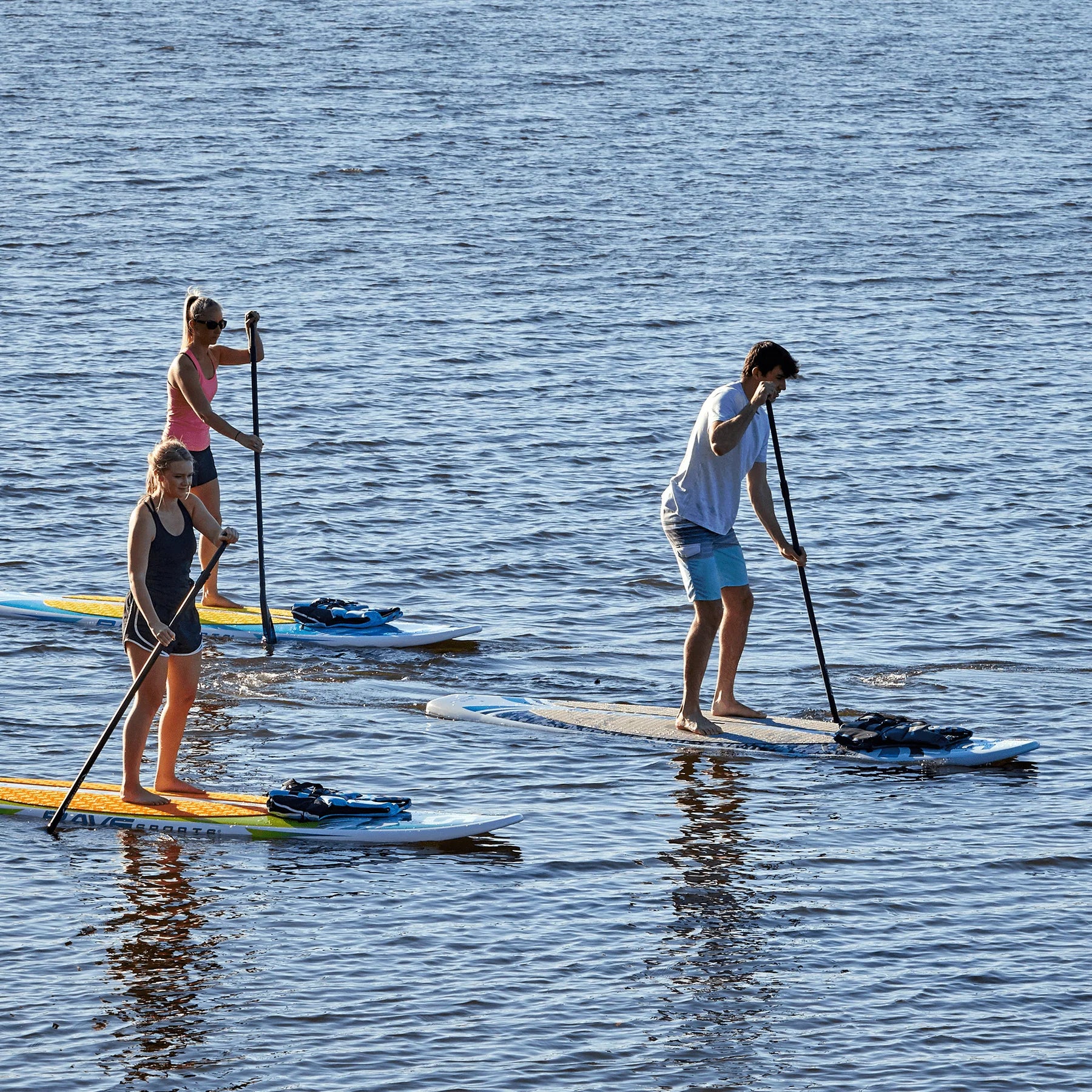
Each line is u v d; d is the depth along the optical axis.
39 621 42.00
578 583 47.41
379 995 23.88
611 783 32.75
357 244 100.31
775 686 39.12
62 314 80.19
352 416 65.31
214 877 27.80
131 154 127.25
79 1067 21.73
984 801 31.92
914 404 68.75
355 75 178.00
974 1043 22.83
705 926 26.33
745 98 169.88
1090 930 26.31
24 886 27.16
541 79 179.50
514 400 68.50
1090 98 172.62
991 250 103.75
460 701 37.06
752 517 53.97
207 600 44.00
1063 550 50.22
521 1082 21.66
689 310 86.19
